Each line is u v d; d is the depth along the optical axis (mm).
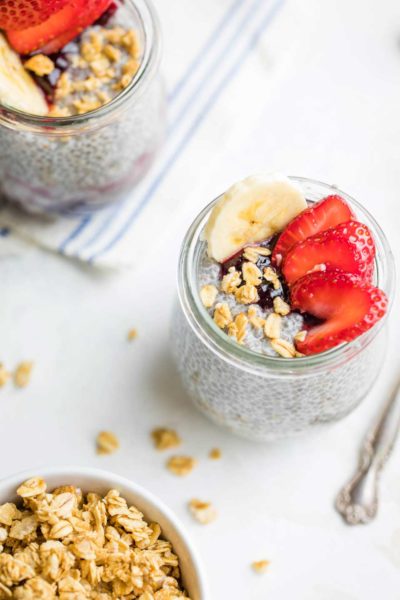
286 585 472
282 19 537
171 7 537
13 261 513
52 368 498
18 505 440
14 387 495
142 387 496
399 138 525
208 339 426
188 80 531
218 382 448
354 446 487
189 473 484
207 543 476
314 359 417
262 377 432
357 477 481
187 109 529
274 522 479
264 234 440
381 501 480
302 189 443
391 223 513
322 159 524
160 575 429
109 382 497
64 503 434
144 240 514
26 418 491
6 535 432
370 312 409
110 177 496
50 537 428
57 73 479
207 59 534
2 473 484
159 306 507
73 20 474
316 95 532
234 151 526
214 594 471
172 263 513
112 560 427
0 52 466
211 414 473
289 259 427
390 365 493
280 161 525
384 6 538
